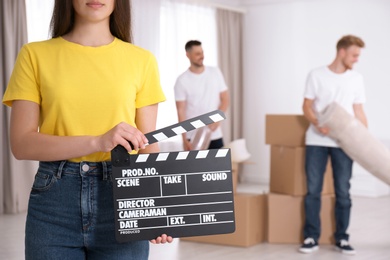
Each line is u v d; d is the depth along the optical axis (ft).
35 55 4.84
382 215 19.40
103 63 4.92
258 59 27.84
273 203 15.20
